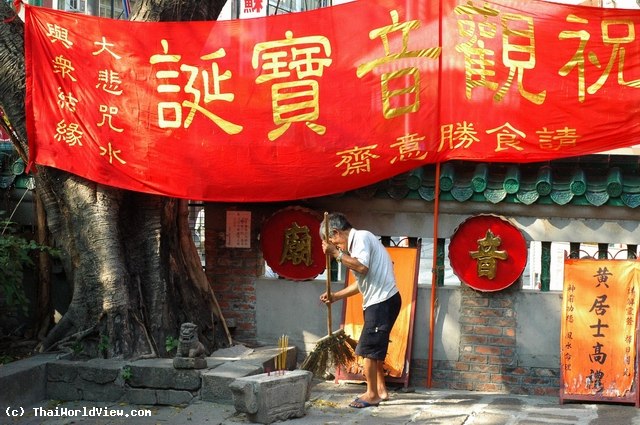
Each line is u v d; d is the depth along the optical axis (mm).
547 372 7809
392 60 7574
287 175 7801
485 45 7430
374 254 7094
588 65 7234
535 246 12742
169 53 7789
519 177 7699
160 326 7801
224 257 8664
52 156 7855
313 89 7688
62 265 8719
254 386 6539
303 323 8445
